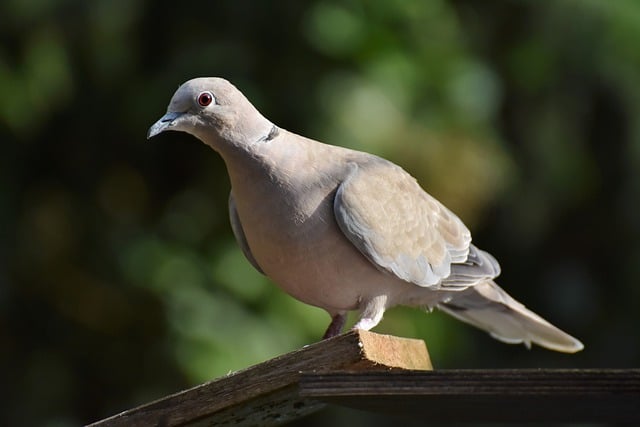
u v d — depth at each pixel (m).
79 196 13.12
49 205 13.10
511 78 13.64
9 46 12.33
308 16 12.15
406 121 12.19
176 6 12.62
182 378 12.15
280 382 6.06
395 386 5.81
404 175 8.07
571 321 14.84
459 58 12.71
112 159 13.16
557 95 14.01
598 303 14.95
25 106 12.27
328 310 7.80
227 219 12.61
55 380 12.91
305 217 7.27
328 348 6.04
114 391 12.83
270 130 7.42
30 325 13.12
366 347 6.02
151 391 12.38
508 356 14.30
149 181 13.24
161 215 13.03
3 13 12.21
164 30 12.69
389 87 12.09
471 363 13.80
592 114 14.48
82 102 12.87
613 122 14.55
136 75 12.62
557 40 13.41
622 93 13.79
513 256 14.70
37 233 13.02
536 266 14.87
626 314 14.88
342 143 11.91
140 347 12.62
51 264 13.05
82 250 13.00
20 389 12.93
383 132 12.01
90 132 12.99
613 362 14.73
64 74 12.43
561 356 14.53
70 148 13.08
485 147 12.78
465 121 12.66
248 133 7.35
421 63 12.48
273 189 7.28
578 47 13.39
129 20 12.42
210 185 12.84
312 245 7.29
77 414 12.91
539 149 14.01
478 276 8.20
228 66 12.27
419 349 6.66
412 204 7.88
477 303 8.68
